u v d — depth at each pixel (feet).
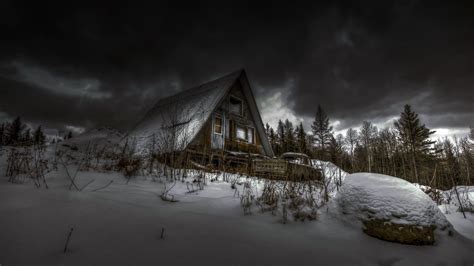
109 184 13.02
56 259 5.21
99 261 5.30
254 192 14.70
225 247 6.70
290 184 14.39
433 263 6.86
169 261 5.61
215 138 42.80
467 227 10.77
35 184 10.87
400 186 9.51
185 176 18.16
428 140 84.23
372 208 8.93
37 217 7.16
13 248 5.40
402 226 8.11
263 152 55.31
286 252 6.81
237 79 50.70
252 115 54.44
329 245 7.66
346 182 11.06
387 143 27.25
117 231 6.94
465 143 22.79
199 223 8.39
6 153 17.93
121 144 35.17
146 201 10.43
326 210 11.09
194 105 45.01
